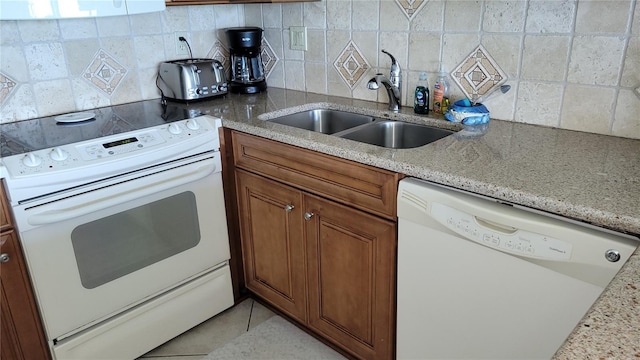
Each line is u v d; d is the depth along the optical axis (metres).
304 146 1.52
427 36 1.76
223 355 1.81
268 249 1.88
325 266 1.65
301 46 2.23
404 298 1.40
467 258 1.19
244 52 2.28
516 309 1.14
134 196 1.59
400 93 1.86
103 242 1.58
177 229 1.78
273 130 1.63
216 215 1.89
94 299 1.60
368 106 1.94
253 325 1.98
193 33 2.34
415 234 1.29
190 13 2.30
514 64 1.57
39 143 1.54
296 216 1.69
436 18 1.72
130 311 1.72
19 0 1.50
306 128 2.06
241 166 1.84
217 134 1.80
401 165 1.26
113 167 1.52
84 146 1.53
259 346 1.85
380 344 1.56
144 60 2.20
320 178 1.54
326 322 1.75
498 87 1.63
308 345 1.85
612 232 0.96
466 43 1.66
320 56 2.17
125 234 1.63
